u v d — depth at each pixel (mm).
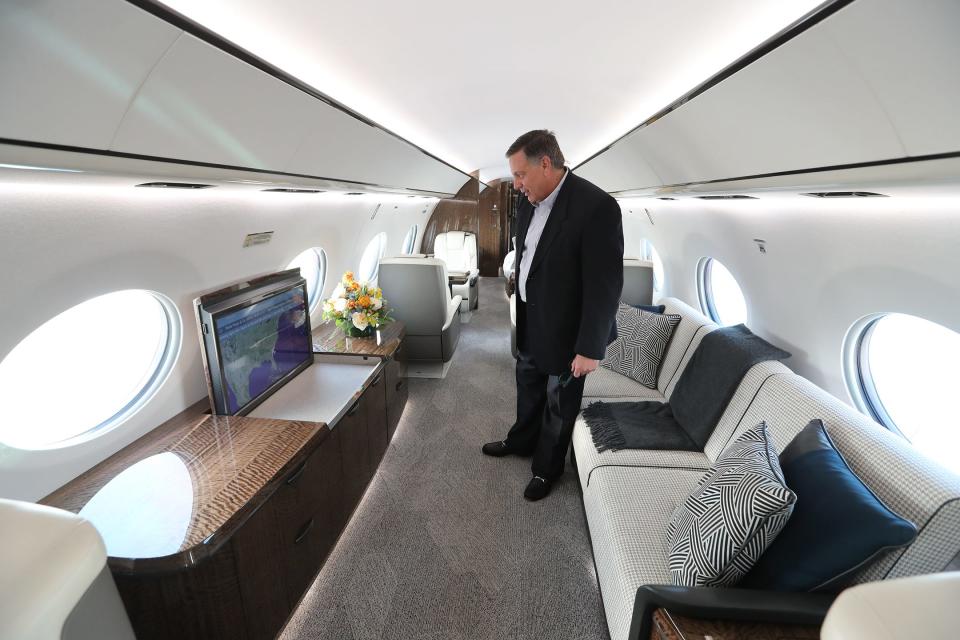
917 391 1822
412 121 2539
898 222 1288
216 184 1406
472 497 2260
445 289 3645
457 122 2760
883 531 985
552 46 1500
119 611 821
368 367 2385
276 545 1390
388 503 2209
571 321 1975
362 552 1896
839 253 1589
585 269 1797
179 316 1609
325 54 1416
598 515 1674
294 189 1921
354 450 2043
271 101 1291
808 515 1128
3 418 1249
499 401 3383
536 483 2258
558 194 1876
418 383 3717
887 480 1165
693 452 1982
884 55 803
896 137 958
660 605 1066
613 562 1418
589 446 2064
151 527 1133
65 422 1432
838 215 1505
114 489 1283
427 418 3104
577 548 1931
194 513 1186
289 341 2164
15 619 619
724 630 1021
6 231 941
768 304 2211
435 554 1891
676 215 2955
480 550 1914
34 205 971
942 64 741
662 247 3656
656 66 1629
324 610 1626
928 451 1738
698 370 2219
